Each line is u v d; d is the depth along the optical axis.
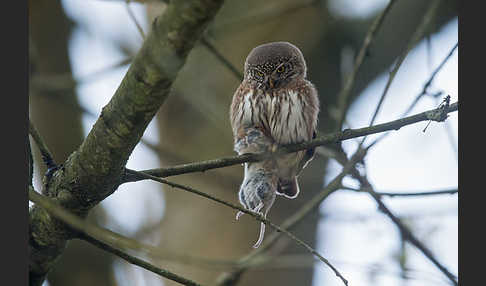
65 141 12.80
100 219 12.62
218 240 12.95
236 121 10.80
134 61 5.99
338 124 10.80
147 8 13.77
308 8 14.13
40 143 7.09
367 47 10.71
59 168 7.13
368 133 7.91
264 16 12.52
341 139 8.06
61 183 6.95
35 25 13.42
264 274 12.95
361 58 10.77
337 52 14.30
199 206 13.42
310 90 11.02
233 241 12.93
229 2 13.94
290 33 14.11
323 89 14.23
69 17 13.66
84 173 6.79
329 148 11.78
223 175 12.78
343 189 9.87
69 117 12.99
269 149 9.95
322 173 13.34
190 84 12.95
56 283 11.70
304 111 10.68
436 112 7.66
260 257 10.53
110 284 12.17
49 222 6.95
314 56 14.22
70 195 6.91
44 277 7.54
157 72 5.86
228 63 11.25
